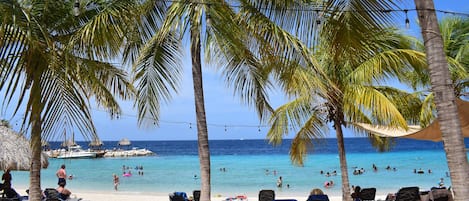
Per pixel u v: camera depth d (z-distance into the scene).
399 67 10.06
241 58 8.15
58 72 6.00
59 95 6.24
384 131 10.73
